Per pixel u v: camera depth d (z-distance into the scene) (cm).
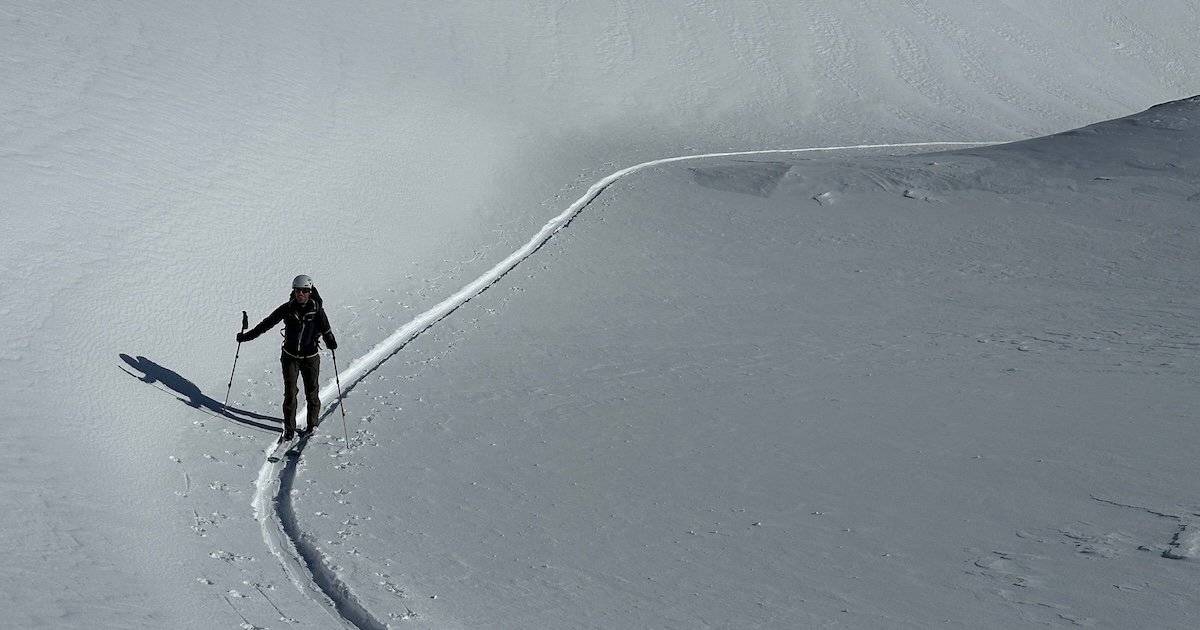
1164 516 657
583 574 656
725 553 680
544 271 1653
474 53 3425
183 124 1697
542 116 3005
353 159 1909
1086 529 654
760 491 800
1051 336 1277
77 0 2156
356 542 712
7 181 1228
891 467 826
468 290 1527
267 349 1169
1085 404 952
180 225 1344
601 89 3519
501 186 2128
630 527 740
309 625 583
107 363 969
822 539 692
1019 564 613
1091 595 555
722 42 4234
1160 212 1959
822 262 1759
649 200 2162
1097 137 2422
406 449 932
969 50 4666
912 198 2159
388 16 3425
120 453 812
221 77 2067
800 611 582
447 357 1234
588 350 1289
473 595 624
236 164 1636
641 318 1439
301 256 1444
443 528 745
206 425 938
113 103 1650
